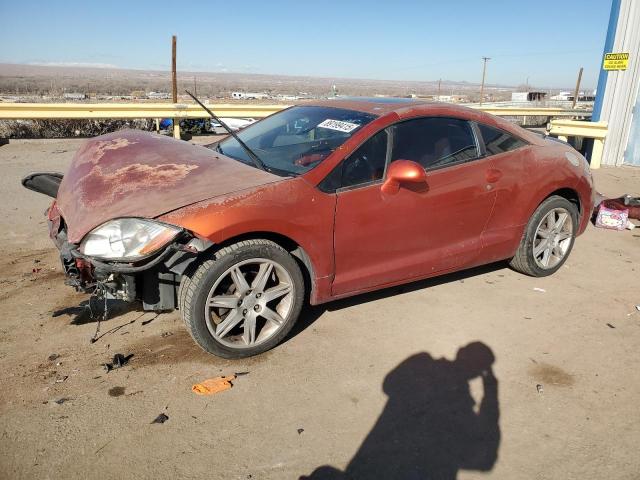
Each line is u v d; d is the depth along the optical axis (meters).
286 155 3.76
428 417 2.86
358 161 3.56
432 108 4.01
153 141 4.15
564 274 4.98
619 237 6.23
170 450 2.55
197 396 2.96
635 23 10.37
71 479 2.36
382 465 2.50
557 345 3.65
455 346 3.60
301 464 2.49
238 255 3.13
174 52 14.77
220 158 3.79
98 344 3.47
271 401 2.94
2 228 5.83
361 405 2.94
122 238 2.90
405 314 4.04
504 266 5.13
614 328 3.91
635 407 2.99
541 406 2.97
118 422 2.73
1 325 3.66
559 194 4.80
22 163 9.42
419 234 3.85
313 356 3.42
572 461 2.56
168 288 3.25
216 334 3.21
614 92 10.98
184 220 2.93
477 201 4.07
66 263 3.18
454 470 2.49
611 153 11.31
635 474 2.49
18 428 2.66
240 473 2.43
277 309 3.47
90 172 3.62
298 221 3.27
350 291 3.69
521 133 4.48
